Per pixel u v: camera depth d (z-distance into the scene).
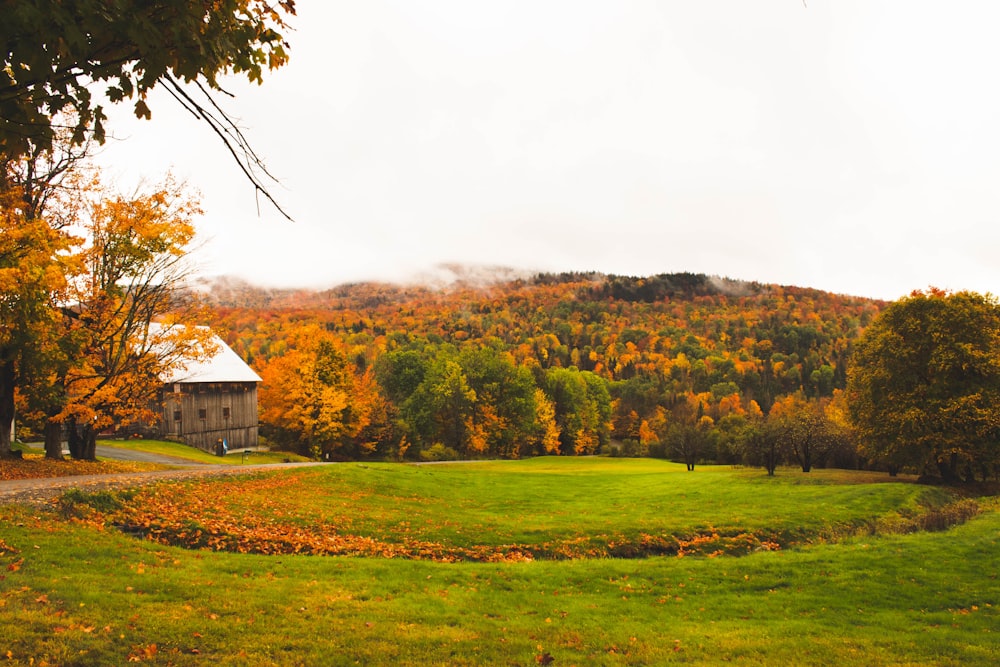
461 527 22.08
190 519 17.98
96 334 26.25
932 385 35.00
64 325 26.12
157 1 3.74
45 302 20.72
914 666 8.95
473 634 10.05
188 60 3.90
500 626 10.69
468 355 95.00
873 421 37.00
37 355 23.55
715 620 11.72
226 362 64.94
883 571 14.85
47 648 7.52
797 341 194.88
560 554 19.88
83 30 3.53
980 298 36.19
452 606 11.82
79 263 21.02
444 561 17.81
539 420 93.06
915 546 17.23
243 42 4.21
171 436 56.06
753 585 14.28
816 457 43.97
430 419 85.94
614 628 10.95
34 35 3.35
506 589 13.82
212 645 8.48
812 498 30.30
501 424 87.12
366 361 114.88
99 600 9.52
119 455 42.72
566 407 102.62
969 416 33.34
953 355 33.84
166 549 13.89
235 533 17.58
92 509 16.69
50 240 19.41
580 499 33.38
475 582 14.10
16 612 8.46
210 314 30.09
